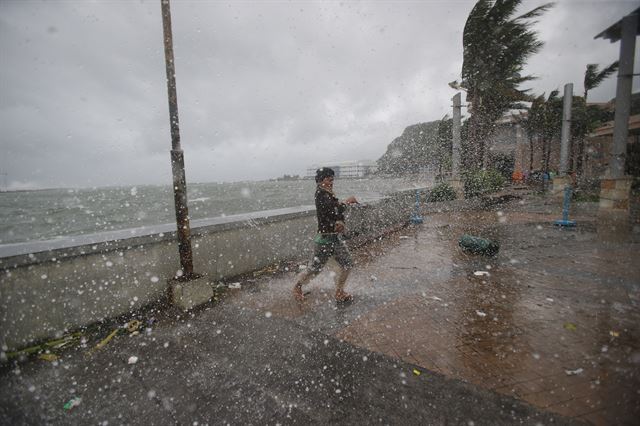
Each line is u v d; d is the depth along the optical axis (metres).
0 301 2.76
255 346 2.86
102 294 3.43
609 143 15.11
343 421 1.94
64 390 2.37
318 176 3.51
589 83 14.58
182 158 3.71
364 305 3.66
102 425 2.01
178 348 2.88
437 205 12.21
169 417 2.05
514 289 3.98
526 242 6.47
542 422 1.85
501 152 23.86
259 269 5.20
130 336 3.13
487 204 12.90
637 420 1.83
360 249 6.38
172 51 3.51
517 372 2.34
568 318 3.15
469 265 5.05
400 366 2.47
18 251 2.95
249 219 5.00
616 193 8.34
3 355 2.75
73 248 3.18
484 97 16.77
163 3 3.41
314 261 3.60
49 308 3.06
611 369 2.33
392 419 1.94
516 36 15.24
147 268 3.81
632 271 4.42
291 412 2.04
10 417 2.11
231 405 2.13
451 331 2.99
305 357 2.66
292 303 3.80
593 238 6.50
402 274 4.75
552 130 20.23
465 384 2.22
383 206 8.57
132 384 2.40
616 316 3.15
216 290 4.30
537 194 15.91
